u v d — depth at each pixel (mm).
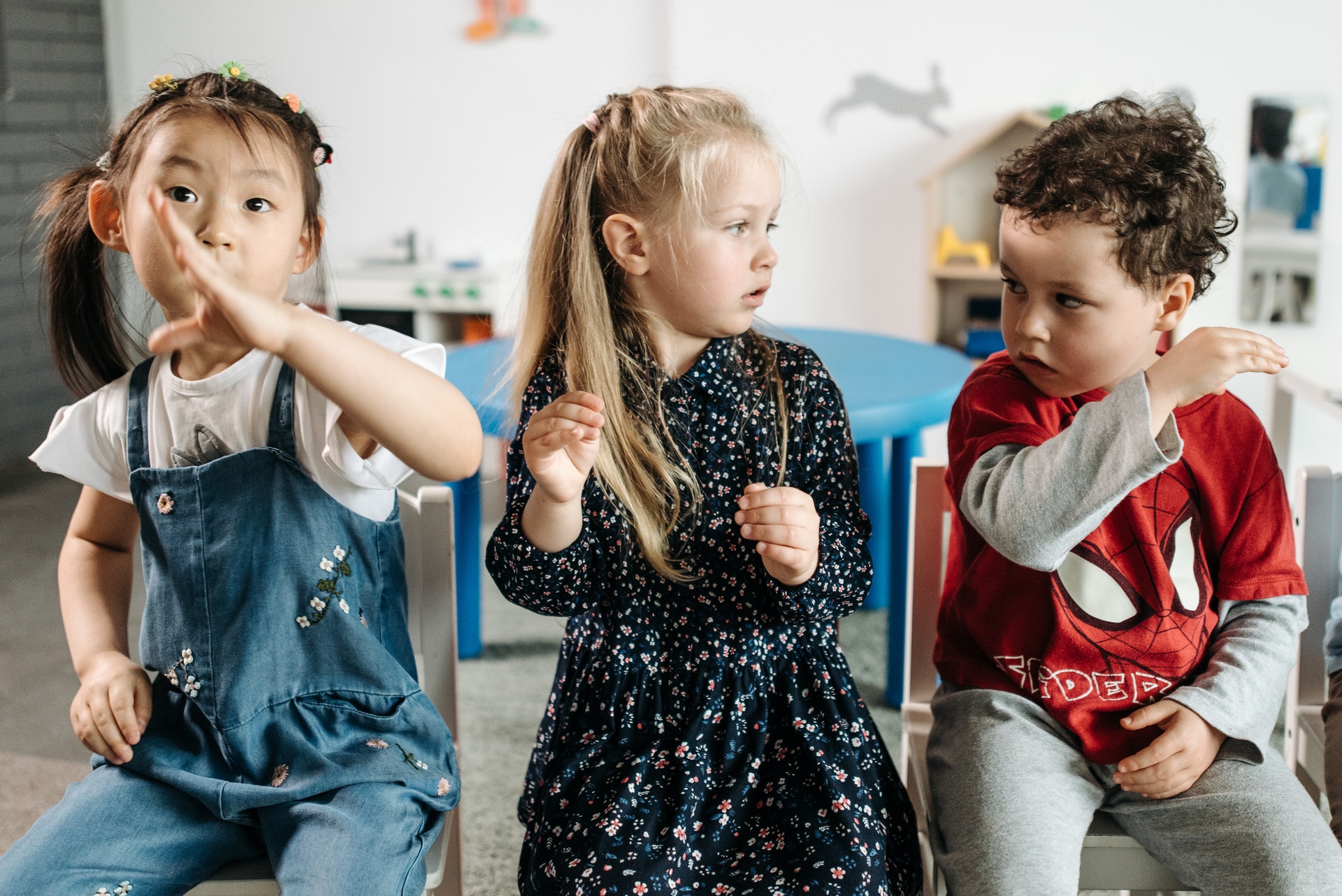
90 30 3691
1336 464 2857
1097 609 926
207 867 859
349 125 3795
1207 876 850
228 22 3795
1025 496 860
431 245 3812
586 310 959
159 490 894
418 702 926
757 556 955
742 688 934
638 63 3553
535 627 2180
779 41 3225
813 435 998
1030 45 3084
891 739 1715
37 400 3428
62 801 874
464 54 3674
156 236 844
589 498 952
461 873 988
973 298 3271
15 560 2555
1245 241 2967
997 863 832
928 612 1061
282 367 888
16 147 3318
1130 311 859
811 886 799
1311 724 1053
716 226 906
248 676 881
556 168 1000
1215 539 948
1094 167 835
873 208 3271
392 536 978
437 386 801
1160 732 906
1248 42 2934
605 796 873
